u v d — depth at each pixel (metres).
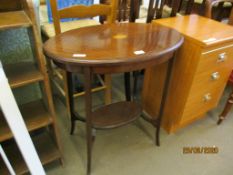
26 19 0.79
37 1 1.18
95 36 1.06
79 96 1.70
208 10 1.50
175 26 1.26
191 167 1.29
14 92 1.17
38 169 0.99
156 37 1.06
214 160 1.34
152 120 1.38
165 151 1.39
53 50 0.90
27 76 0.90
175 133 1.52
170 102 1.40
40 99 1.18
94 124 1.23
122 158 1.33
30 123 1.00
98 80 1.77
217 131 1.55
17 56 1.08
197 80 1.22
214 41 1.08
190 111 1.39
